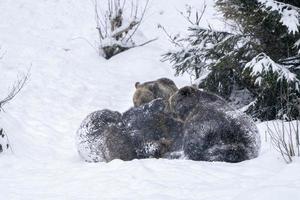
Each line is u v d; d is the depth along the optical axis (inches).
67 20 1887.3
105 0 2003.0
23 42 1685.5
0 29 1759.4
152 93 1107.9
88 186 711.7
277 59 1161.4
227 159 807.7
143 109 930.7
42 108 1285.7
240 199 572.4
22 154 987.9
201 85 1246.3
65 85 1450.5
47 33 1803.6
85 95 1408.7
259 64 1055.0
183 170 745.0
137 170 754.2
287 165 690.8
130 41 1793.8
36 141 1080.8
